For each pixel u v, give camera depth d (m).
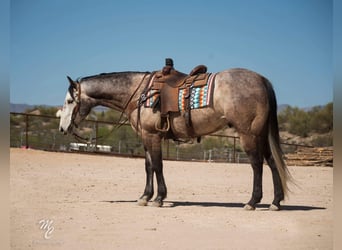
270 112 10.79
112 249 7.63
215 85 10.84
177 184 16.69
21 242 8.11
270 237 8.42
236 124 10.66
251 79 10.72
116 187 15.27
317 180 19.41
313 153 29.92
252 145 10.70
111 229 8.98
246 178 19.33
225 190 15.33
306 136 55.00
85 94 12.15
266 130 10.84
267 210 11.02
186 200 12.92
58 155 23.66
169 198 13.28
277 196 11.01
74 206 11.41
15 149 24.33
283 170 10.81
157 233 8.69
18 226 9.25
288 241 8.12
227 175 20.28
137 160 24.34
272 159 11.09
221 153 37.16
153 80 11.67
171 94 11.20
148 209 11.09
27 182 15.52
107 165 21.64
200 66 11.29
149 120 11.48
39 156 22.64
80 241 8.14
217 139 46.53
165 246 7.81
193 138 11.53
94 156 24.61
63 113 12.26
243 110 10.58
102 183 16.14
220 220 9.82
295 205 12.02
